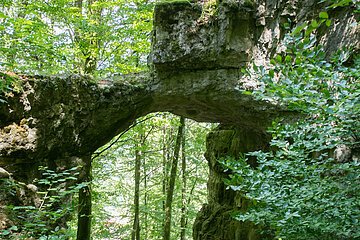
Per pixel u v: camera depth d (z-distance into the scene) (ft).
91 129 28.60
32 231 13.03
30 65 28.09
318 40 26.09
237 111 30.25
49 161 26.07
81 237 31.48
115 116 29.63
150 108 32.19
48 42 28.17
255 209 13.03
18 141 23.71
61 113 26.14
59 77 25.96
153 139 56.85
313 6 26.96
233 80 28.89
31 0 30.68
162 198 51.70
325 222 10.78
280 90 9.98
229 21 27.96
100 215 45.29
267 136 31.04
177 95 30.63
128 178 59.47
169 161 51.03
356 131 10.93
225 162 13.71
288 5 27.81
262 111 28.45
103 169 46.14
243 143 36.35
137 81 30.76
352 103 9.48
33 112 24.64
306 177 11.96
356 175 11.27
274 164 12.45
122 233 50.65
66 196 25.46
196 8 29.12
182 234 51.47
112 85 29.19
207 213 39.47
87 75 28.37
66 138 26.84
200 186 63.21
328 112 9.61
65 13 31.58
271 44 28.40
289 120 26.89
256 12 28.45
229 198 37.60
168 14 29.48
